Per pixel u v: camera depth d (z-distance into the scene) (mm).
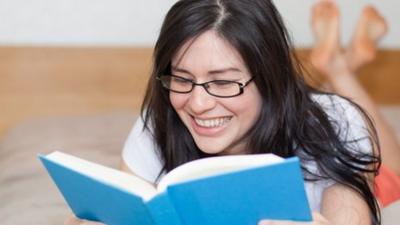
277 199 688
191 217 699
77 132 1709
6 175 1433
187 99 862
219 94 841
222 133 892
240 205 691
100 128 1752
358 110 1080
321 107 1025
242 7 838
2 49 1960
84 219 843
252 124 924
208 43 813
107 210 746
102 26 2004
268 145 941
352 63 1783
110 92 2043
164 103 982
